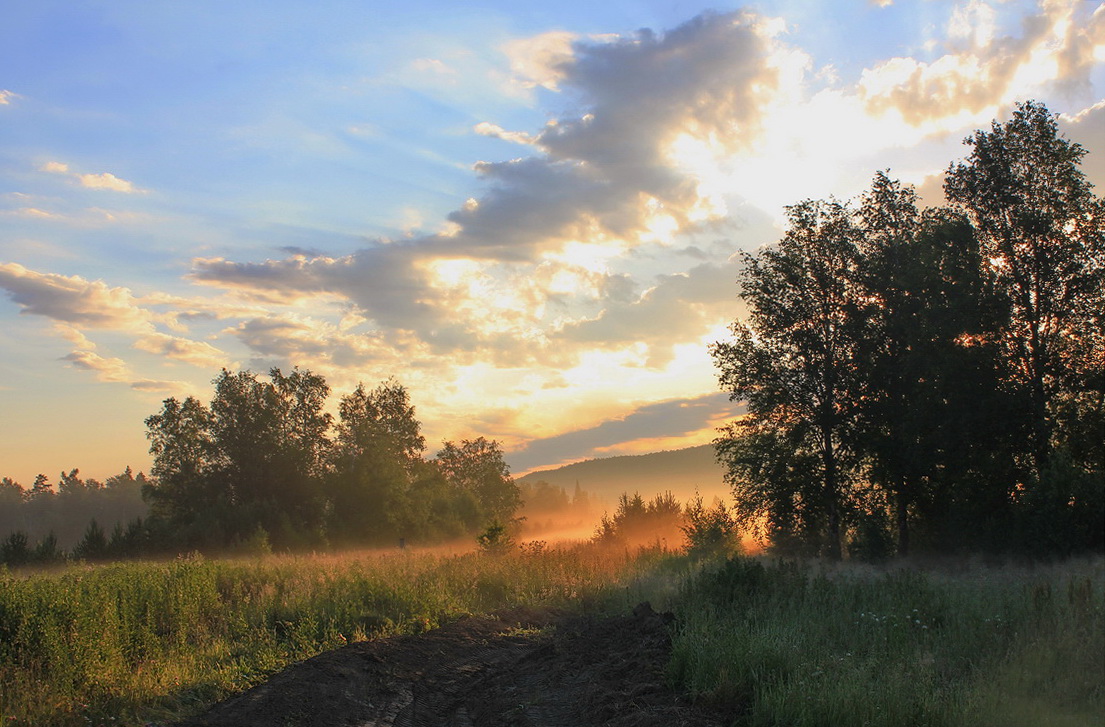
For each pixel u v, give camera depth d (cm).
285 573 1736
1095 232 3059
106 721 751
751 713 755
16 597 1070
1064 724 670
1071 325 3041
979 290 3052
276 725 741
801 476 3766
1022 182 3209
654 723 737
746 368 3888
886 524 3625
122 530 5500
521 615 1541
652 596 1616
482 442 10169
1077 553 2283
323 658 995
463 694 978
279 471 6556
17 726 723
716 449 3984
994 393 2992
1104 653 827
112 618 1021
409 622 1374
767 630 970
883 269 3706
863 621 1066
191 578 1386
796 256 3897
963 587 1417
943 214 3469
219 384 6756
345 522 6581
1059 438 3012
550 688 974
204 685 892
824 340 3856
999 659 855
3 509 16262
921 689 733
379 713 836
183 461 6519
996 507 2936
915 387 3328
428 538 6800
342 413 7306
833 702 707
